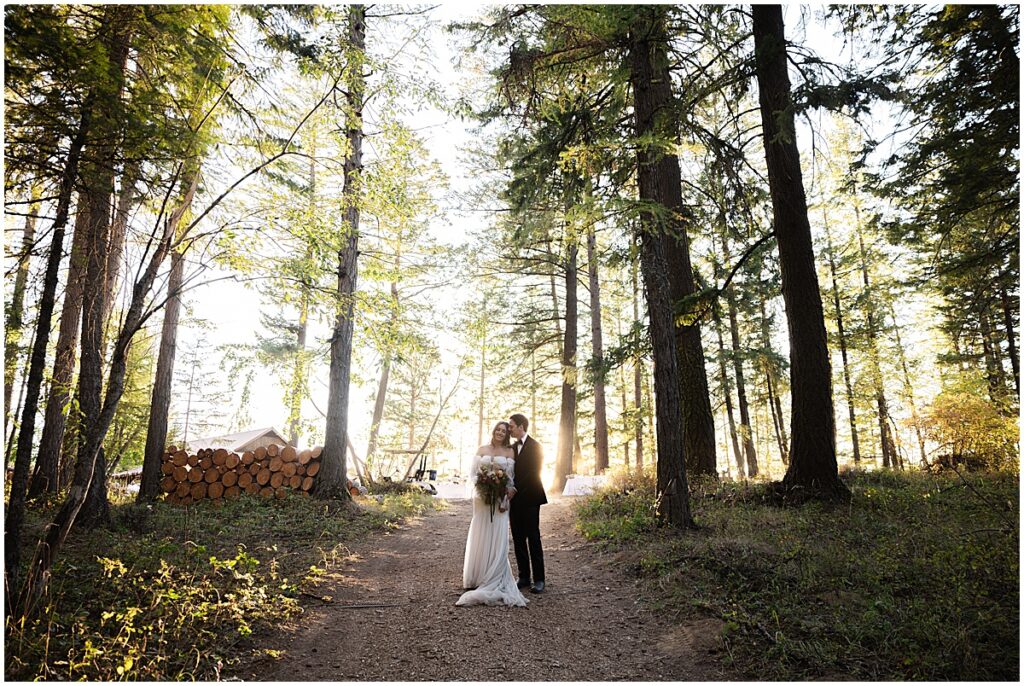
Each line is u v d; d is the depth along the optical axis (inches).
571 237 333.7
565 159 323.3
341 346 454.9
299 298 264.5
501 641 175.0
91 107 171.2
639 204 279.7
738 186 370.0
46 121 172.7
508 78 357.4
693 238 465.4
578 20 296.7
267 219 231.9
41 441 363.6
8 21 151.7
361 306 356.8
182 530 303.0
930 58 322.0
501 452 233.1
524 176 370.3
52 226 182.4
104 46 169.0
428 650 168.4
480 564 219.1
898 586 192.7
